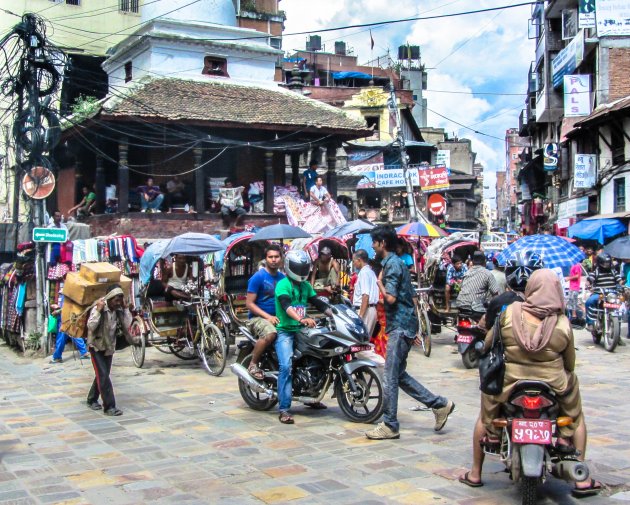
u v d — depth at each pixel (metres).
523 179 43.53
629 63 24.48
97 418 7.51
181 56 25.67
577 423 4.63
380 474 5.28
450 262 13.37
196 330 10.99
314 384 7.17
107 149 23.45
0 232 19.98
